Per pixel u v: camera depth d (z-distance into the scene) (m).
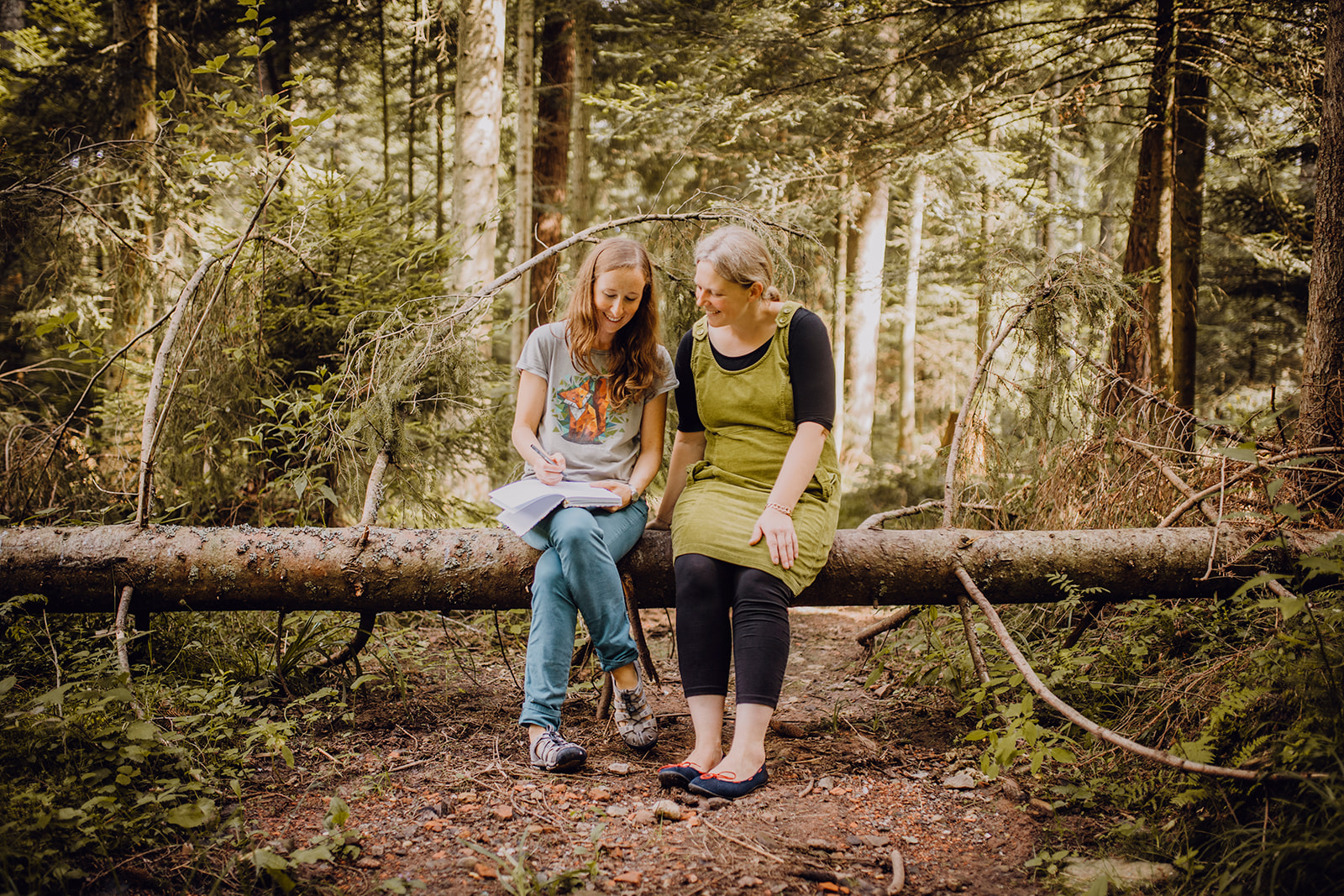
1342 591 2.33
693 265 3.54
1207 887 1.65
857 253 11.37
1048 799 2.10
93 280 4.29
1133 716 2.34
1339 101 3.04
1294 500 2.80
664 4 8.17
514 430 2.52
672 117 7.25
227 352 3.59
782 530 2.25
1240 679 2.09
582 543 2.27
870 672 3.26
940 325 16.02
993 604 2.72
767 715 2.17
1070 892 1.69
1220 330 10.28
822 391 2.38
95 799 1.77
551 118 9.50
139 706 2.20
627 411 2.58
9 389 3.84
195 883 1.68
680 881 1.72
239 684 2.57
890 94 7.69
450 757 2.34
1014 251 3.70
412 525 4.02
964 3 6.15
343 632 3.06
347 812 1.83
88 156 3.64
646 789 2.17
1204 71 5.66
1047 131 7.10
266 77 9.42
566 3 8.80
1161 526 2.80
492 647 3.43
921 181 10.15
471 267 5.76
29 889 1.57
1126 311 3.37
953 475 3.16
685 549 2.31
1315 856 1.53
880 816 2.05
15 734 1.98
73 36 7.73
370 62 11.56
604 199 13.67
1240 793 1.83
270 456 3.91
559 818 1.99
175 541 2.55
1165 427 3.34
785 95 6.89
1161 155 5.80
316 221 4.04
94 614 2.86
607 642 2.32
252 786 2.11
